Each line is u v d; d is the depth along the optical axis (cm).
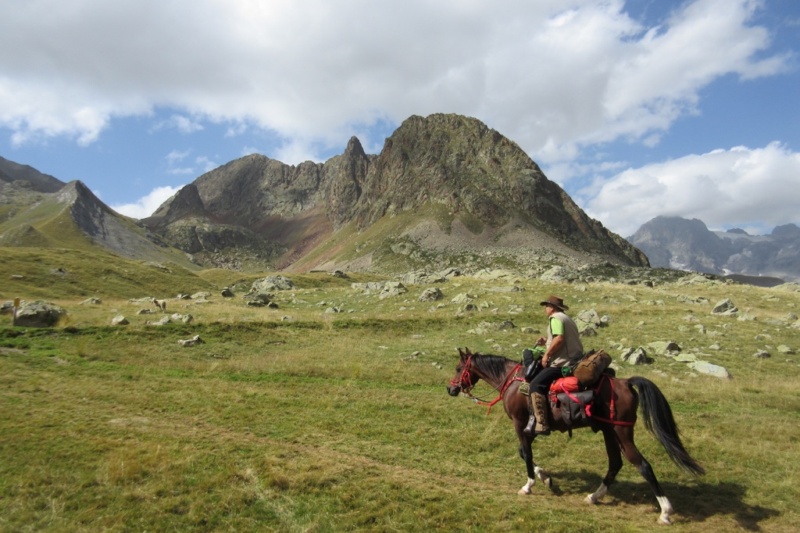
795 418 1545
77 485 942
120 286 6894
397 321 3378
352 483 980
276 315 3606
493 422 1434
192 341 2517
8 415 1336
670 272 13175
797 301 4747
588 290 4856
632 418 870
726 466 1124
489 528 821
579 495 973
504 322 3222
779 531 829
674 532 815
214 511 859
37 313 2731
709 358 2478
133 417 1391
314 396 1695
